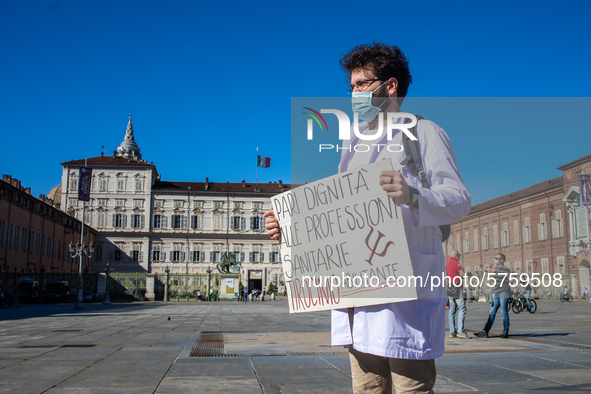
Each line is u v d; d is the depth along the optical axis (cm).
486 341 813
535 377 473
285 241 210
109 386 442
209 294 5666
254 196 7669
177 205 7544
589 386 423
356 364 198
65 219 6650
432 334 175
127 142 11744
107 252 7319
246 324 1363
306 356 637
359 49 202
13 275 4438
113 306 3647
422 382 175
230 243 7556
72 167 7406
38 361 602
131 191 7462
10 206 4847
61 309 2958
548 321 1264
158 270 7388
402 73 200
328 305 189
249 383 455
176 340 872
